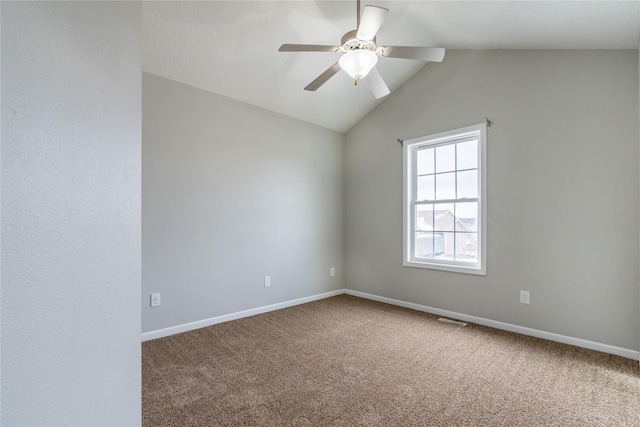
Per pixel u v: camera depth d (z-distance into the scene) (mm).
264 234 3752
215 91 3320
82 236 680
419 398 1960
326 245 4453
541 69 2934
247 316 3562
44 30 611
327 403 1908
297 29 2715
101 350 721
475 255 3391
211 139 3305
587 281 2693
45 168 608
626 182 2535
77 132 673
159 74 2957
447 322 3348
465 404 1900
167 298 2998
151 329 2902
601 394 2000
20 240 566
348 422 1739
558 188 2834
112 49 762
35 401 591
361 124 4441
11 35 553
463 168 3490
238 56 2900
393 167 4066
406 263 3902
